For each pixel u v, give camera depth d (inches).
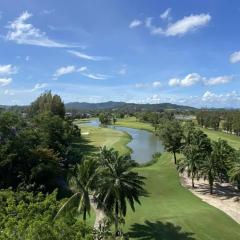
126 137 7632.9
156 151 5925.2
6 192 1635.1
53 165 3046.3
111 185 2068.2
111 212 2096.5
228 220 2613.2
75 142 6545.3
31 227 1104.8
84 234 1235.2
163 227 2383.1
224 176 3976.4
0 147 2888.8
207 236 2299.5
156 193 3346.5
